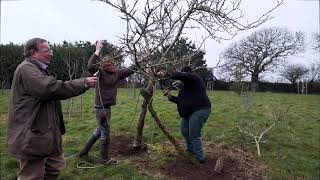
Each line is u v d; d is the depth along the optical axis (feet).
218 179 20.06
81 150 22.24
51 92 13.99
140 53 19.67
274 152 26.35
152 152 23.29
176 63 20.35
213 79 70.74
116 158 22.50
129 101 52.29
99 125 21.06
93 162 21.74
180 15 19.61
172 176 20.08
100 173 20.26
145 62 20.04
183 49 22.58
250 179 20.58
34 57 14.88
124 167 20.83
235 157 23.72
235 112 44.65
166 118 37.40
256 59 168.55
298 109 54.60
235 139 28.91
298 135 33.17
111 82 20.61
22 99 14.24
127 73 21.56
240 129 29.63
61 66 64.90
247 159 23.93
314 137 32.89
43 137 14.21
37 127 14.26
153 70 19.86
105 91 20.62
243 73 63.98
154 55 20.36
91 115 38.65
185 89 21.44
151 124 33.37
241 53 161.27
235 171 21.34
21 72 14.23
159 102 51.13
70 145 25.76
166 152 23.27
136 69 20.94
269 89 172.04
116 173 20.26
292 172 22.84
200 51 23.67
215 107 49.65
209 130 31.86
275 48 176.55
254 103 59.57
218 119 38.01
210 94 81.92
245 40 170.30
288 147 28.50
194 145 21.66
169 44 20.62
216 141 28.35
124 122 34.58
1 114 37.63
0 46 71.26
